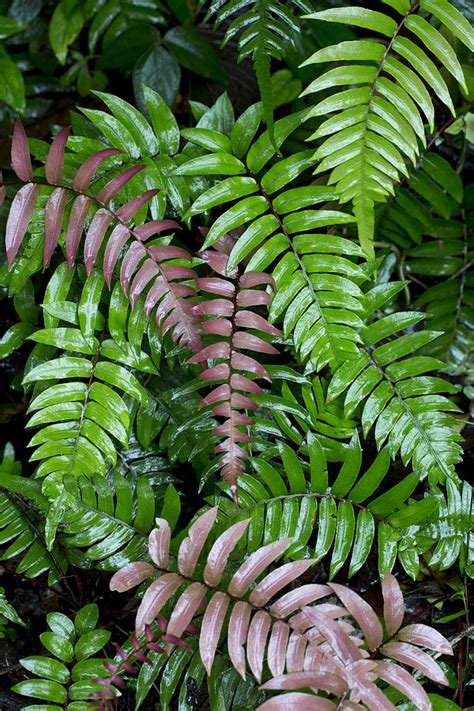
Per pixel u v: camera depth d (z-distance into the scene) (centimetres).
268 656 167
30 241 217
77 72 317
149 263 201
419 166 259
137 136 226
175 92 293
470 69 250
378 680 193
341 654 166
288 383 248
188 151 231
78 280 236
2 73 288
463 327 268
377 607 227
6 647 224
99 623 227
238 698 192
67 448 209
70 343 217
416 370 223
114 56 299
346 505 212
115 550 214
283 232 215
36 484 222
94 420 212
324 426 230
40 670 194
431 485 218
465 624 214
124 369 217
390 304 279
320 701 159
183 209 226
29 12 319
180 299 202
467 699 209
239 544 210
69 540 206
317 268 212
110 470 234
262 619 172
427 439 219
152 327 219
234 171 218
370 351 226
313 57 201
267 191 217
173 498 211
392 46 205
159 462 239
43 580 238
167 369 241
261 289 242
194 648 196
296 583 230
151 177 222
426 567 231
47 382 235
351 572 206
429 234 271
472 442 258
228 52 301
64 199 200
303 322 213
